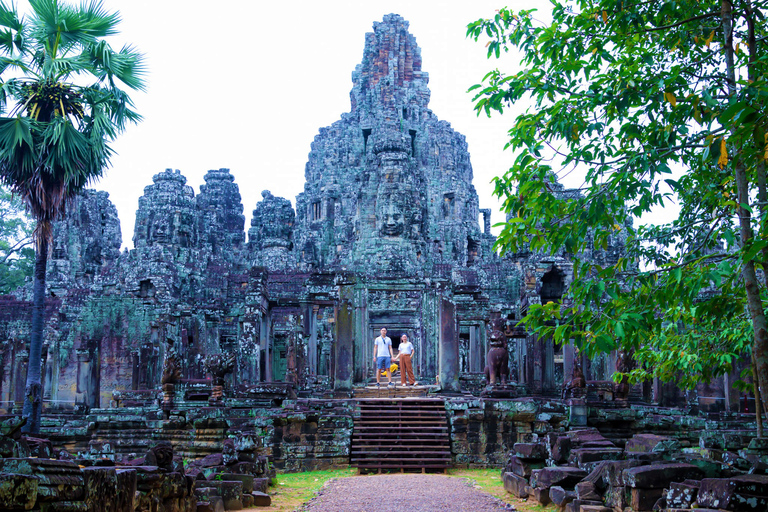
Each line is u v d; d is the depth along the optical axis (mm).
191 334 53969
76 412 43594
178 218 69812
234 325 61594
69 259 74062
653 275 13242
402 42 93312
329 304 37875
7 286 81875
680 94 13242
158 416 30344
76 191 29234
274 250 81188
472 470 25797
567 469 16109
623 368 29734
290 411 27516
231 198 98188
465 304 46531
